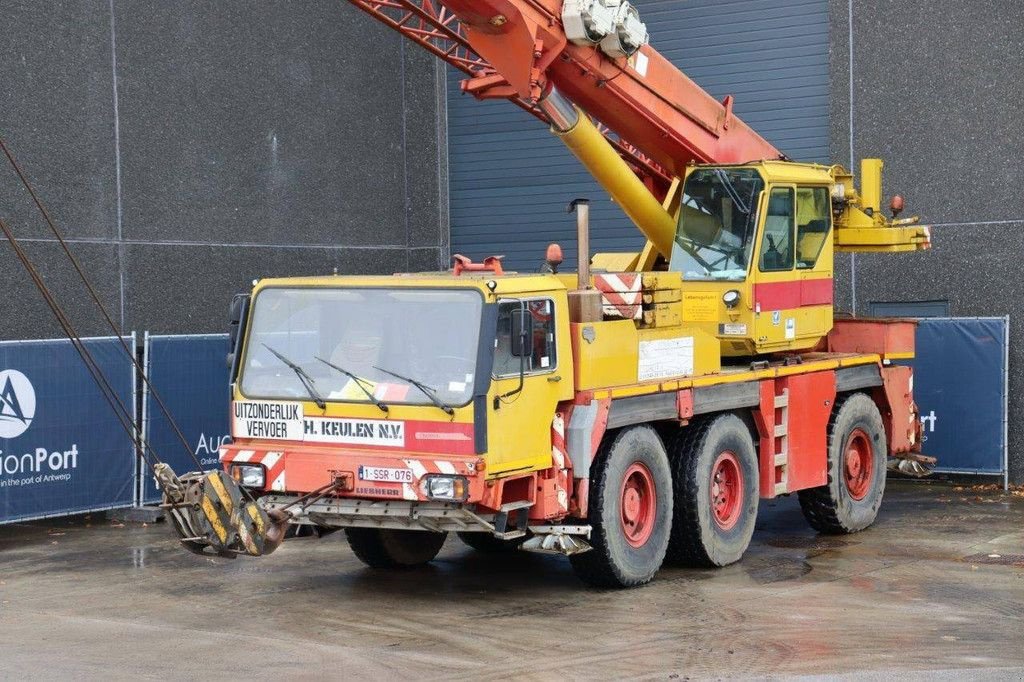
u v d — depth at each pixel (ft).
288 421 31.48
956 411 51.24
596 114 39.29
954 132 51.85
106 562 36.50
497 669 25.16
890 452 45.47
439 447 29.68
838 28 53.78
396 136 61.77
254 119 54.49
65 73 47.32
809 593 32.17
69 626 28.78
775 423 38.83
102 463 42.55
